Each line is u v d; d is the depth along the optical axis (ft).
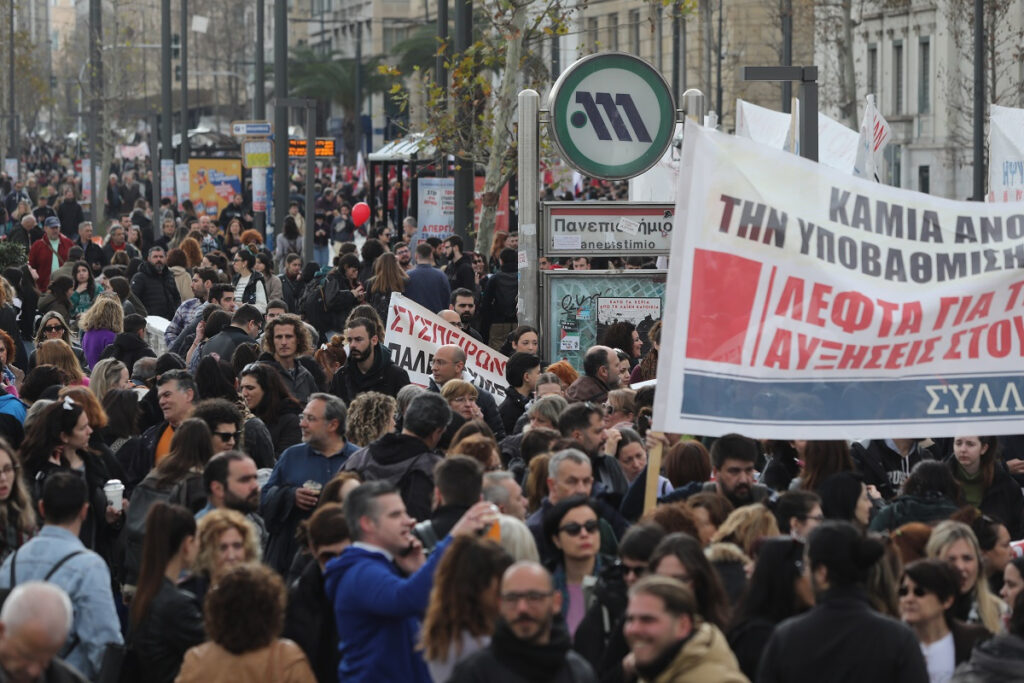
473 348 82.64
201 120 613.52
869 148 104.78
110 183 330.54
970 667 36.11
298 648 37.19
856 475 46.83
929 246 46.96
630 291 95.76
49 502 42.93
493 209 140.05
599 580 40.14
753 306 46.11
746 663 36.81
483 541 35.73
